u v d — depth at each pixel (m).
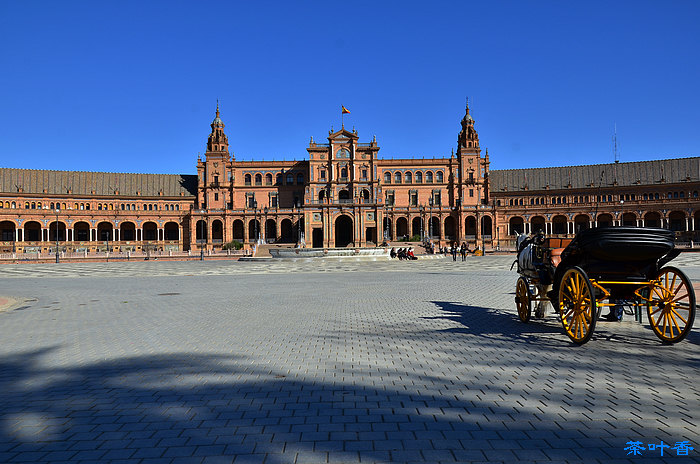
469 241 118.50
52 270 53.19
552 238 13.62
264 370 9.20
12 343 12.40
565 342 11.38
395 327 13.70
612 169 125.69
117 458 5.48
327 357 10.18
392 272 41.00
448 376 8.58
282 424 6.41
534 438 5.84
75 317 16.94
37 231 123.94
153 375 9.02
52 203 121.12
